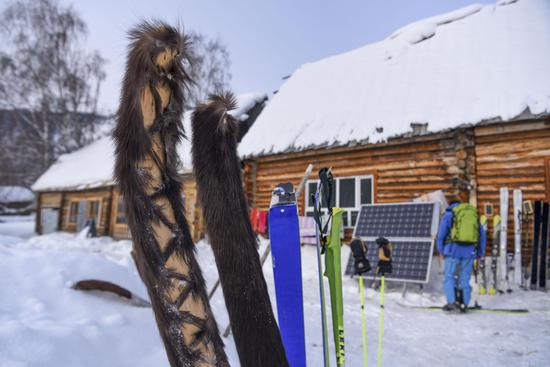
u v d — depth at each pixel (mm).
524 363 3609
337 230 2213
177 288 693
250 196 11008
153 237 681
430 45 10141
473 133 7445
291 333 1576
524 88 7184
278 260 1638
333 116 9969
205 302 733
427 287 7062
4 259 3672
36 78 24938
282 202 1695
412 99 8742
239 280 770
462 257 5590
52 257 3842
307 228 9289
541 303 5750
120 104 688
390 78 9961
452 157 7852
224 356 733
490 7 10031
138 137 673
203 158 844
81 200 19312
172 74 725
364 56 11781
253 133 11492
